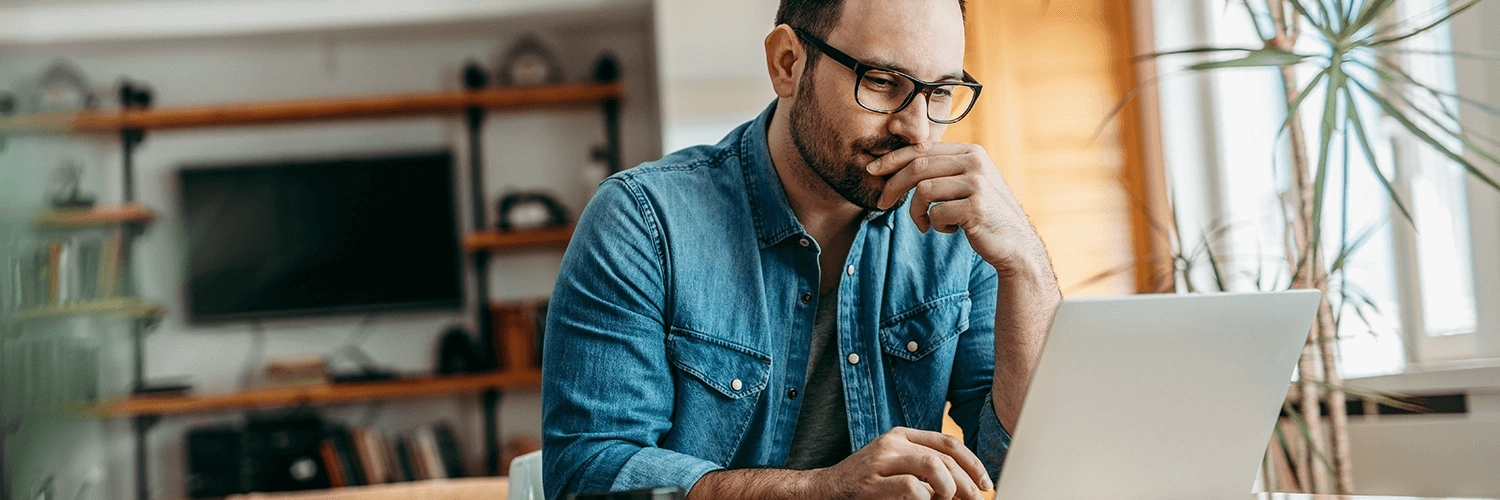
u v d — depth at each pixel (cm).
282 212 452
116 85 455
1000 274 119
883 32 115
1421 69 242
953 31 117
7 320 421
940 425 136
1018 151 337
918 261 137
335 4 436
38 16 436
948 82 117
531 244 440
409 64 459
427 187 454
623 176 129
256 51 460
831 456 133
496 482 197
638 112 455
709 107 384
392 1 436
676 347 125
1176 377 97
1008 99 338
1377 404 226
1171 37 324
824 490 101
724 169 133
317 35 449
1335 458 182
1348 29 165
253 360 457
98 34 438
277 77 459
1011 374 119
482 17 437
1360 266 255
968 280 139
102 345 448
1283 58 170
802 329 130
